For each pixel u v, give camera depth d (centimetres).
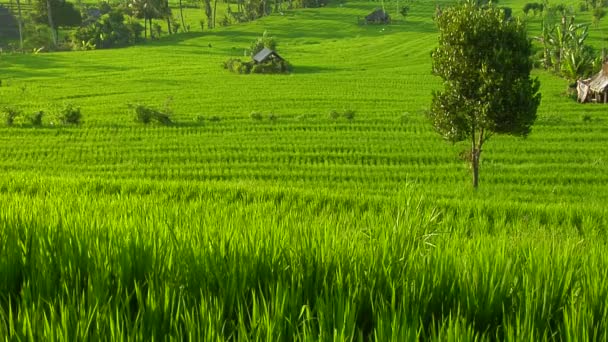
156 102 6219
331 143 4184
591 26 13238
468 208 1652
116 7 18650
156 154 3838
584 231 1395
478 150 2644
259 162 3634
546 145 4119
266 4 18538
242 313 359
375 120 5119
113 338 315
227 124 4947
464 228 1198
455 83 2491
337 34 14825
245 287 428
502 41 2423
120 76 8562
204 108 5825
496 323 395
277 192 1778
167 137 4412
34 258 476
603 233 1391
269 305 373
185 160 3716
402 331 316
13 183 1747
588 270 484
